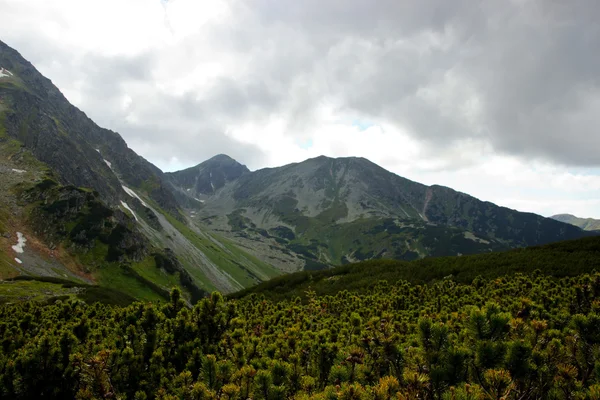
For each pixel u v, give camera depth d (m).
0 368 10.11
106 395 8.73
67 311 22.38
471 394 5.21
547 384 6.15
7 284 75.81
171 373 10.57
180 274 145.00
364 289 50.72
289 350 11.02
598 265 39.62
